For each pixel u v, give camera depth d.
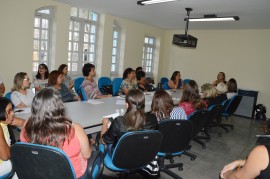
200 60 7.47
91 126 2.46
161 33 7.96
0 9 4.03
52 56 5.12
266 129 1.10
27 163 1.26
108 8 5.20
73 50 5.72
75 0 4.68
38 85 4.27
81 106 3.02
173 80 5.85
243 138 4.49
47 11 4.97
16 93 2.81
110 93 5.20
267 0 3.65
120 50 6.70
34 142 1.28
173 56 8.02
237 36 6.76
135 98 1.86
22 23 4.38
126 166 1.86
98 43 6.13
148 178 2.34
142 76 4.97
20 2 4.29
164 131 2.14
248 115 6.49
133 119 1.84
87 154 1.48
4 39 4.16
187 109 2.85
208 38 7.27
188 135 2.31
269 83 6.38
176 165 2.83
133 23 6.75
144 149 1.82
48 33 5.08
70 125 1.34
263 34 6.37
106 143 1.96
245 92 6.50
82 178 1.49
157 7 4.69
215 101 3.88
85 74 4.00
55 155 1.18
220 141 4.20
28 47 4.55
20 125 1.92
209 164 3.15
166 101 2.36
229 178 1.12
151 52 8.12
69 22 5.18
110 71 6.45
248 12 4.52
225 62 7.02
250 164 0.96
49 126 1.26
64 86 3.79
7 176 1.63
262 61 6.44
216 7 4.30
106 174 2.57
